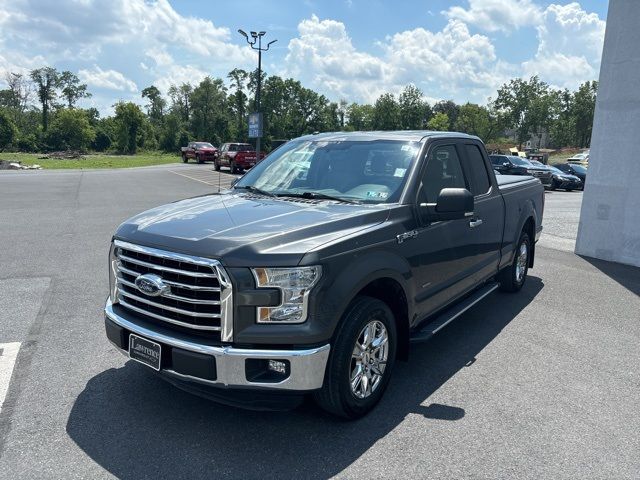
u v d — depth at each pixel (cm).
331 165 454
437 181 456
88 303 605
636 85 862
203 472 301
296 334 308
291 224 343
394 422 359
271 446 328
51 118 12719
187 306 321
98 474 297
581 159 4519
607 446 336
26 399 381
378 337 369
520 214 644
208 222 352
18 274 731
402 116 11331
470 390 411
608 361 474
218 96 11900
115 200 1727
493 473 305
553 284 750
